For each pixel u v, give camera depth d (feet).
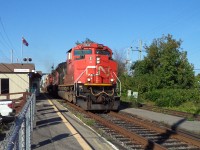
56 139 37.01
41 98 130.11
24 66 127.95
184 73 130.62
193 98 100.53
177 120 62.49
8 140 15.01
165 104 95.76
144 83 132.16
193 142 39.75
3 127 43.27
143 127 53.72
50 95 167.43
